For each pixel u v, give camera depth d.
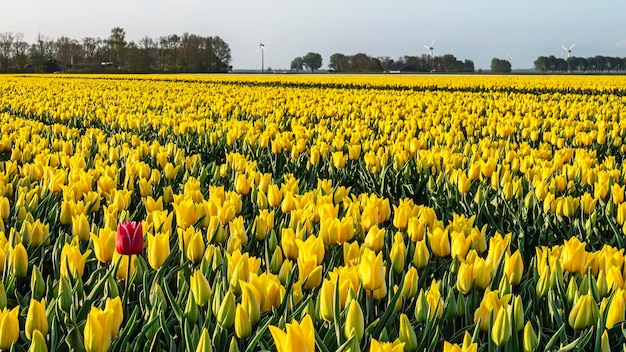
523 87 36.03
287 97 23.30
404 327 2.41
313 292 3.04
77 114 15.70
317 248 3.07
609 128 12.58
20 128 10.60
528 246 4.36
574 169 6.57
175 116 13.34
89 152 8.42
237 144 10.37
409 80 46.59
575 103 18.12
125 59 119.81
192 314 2.67
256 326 2.78
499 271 3.26
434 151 8.37
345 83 43.00
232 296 2.49
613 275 2.91
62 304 2.71
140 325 2.85
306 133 10.62
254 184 5.66
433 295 2.78
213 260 3.32
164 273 3.30
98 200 4.62
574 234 4.96
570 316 2.68
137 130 12.80
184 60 119.00
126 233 2.93
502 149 8.73
